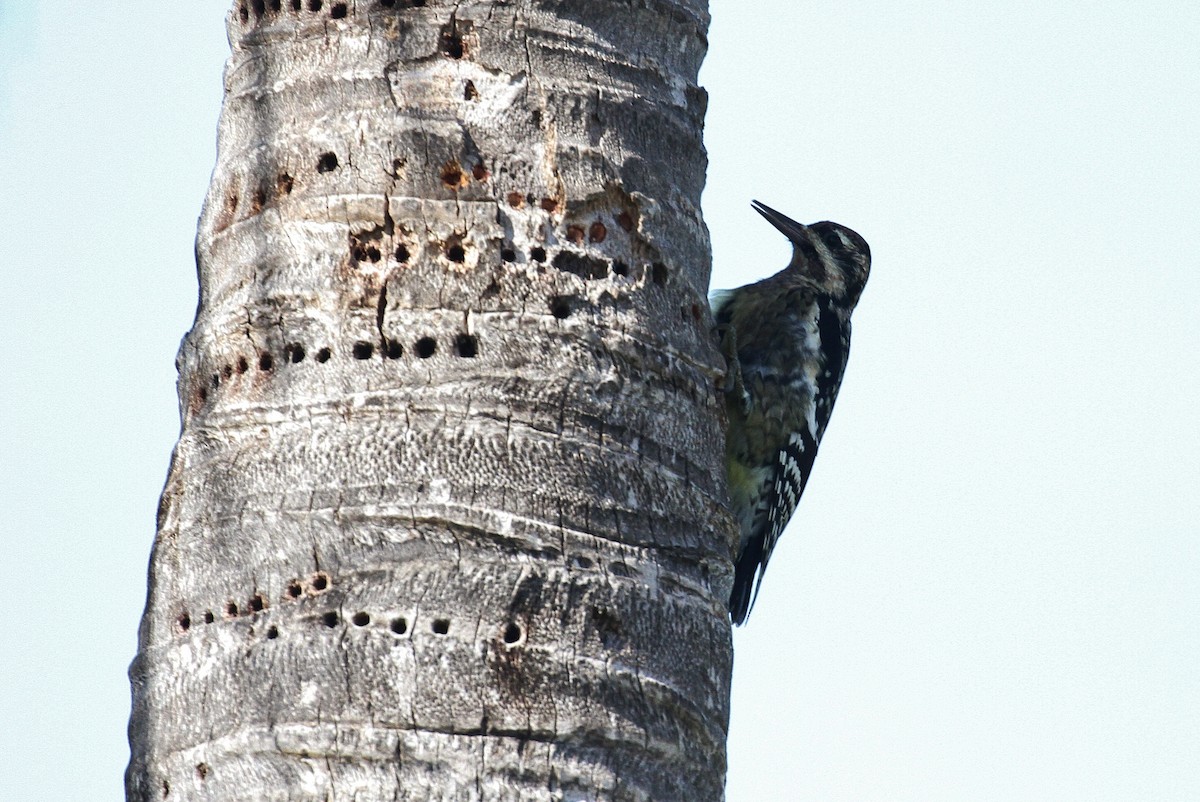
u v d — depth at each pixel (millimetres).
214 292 8477
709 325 8906
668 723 7574
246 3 8992
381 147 8203
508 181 8227
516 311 7945
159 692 7738
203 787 7383
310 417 7723
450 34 8453
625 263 8414
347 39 8469
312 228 8125
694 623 7902
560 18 8602
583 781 7215
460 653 7188
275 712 7234
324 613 7316
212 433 7949
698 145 9164
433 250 8023
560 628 7387
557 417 7785
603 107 8562
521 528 7473
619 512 7766
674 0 9078
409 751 7062
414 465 7531
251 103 8664
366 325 7867
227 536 7680
